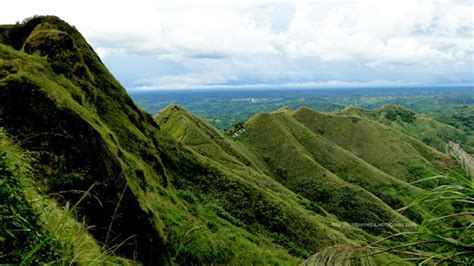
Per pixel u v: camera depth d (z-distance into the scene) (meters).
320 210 72.25
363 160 121.12
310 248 48.91
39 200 4.53
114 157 20.20
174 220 28.59
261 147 113.62
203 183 50.25
